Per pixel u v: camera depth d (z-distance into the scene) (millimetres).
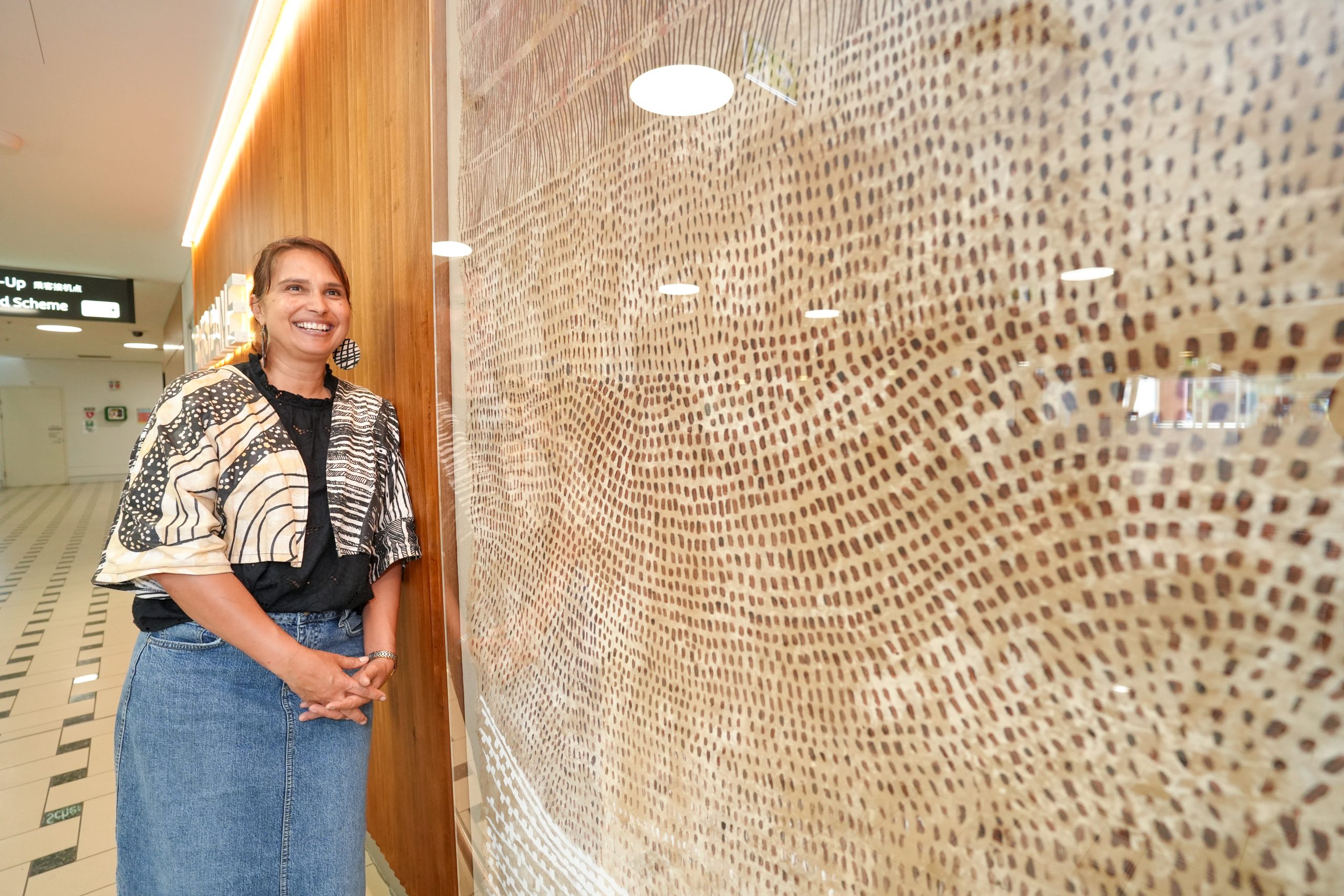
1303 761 303
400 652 1479
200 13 2713
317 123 1959
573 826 825
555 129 837
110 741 2572
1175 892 345
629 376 720
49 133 3775
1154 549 351
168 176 4426
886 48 469
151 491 938
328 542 1107
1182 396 339
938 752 449
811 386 527
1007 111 405
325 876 1079
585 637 800
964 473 431
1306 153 298
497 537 994
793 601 546
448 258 1122
